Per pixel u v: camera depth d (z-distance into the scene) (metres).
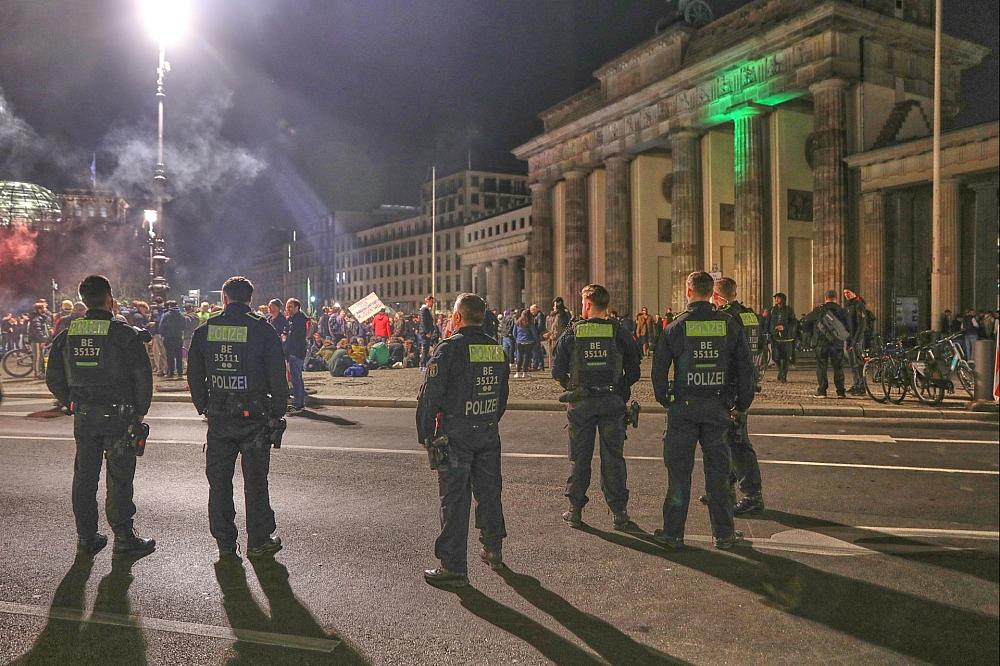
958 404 13.50
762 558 5.26
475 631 4.03
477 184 98.06
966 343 22.70
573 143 48.91
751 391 5.55
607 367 6.04
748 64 34.88
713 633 4.00
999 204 28.64
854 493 7.18
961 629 4.03
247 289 5.44
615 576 4.89
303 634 3.99
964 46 34.09
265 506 5.30
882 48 32.28
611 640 3.92
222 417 5.23
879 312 29.27
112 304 5.61
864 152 29.73
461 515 4.76
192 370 5.27
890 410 12.77
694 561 5.20
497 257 76.06
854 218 31.50
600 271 48.47
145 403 5.44
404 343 26.38
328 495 7.08
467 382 4.84
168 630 4.03
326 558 5.25
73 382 5.32
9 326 25.59
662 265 44.59
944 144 26.78
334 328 25.17
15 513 6.39
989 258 28.70
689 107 38.56
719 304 8.15
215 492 5.26
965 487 7.41
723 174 39.53
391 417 12.94
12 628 4.05
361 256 120.06
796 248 35.38
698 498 7.03
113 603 4.41
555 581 4.81
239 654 3.75
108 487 5.38
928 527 6.01
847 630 4.04
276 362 5.34
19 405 14.60
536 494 7.17
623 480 5.99
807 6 32.94
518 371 20.62
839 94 31.25
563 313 20.05
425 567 5.06
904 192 30.02
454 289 97.31
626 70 44.94
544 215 52.91
